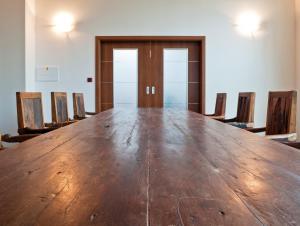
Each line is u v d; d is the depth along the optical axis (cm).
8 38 434
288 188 54
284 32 470
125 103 484
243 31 470
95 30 466
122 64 481
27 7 438
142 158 78
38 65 464
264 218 41
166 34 468
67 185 55
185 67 483
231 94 470
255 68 471
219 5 468
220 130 140
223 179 59
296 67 468
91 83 467
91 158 78
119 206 45
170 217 41
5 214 42
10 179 58
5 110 435
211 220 40
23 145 97
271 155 82
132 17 467
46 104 464
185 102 485
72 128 147
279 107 183
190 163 72
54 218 41
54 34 464
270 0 470
